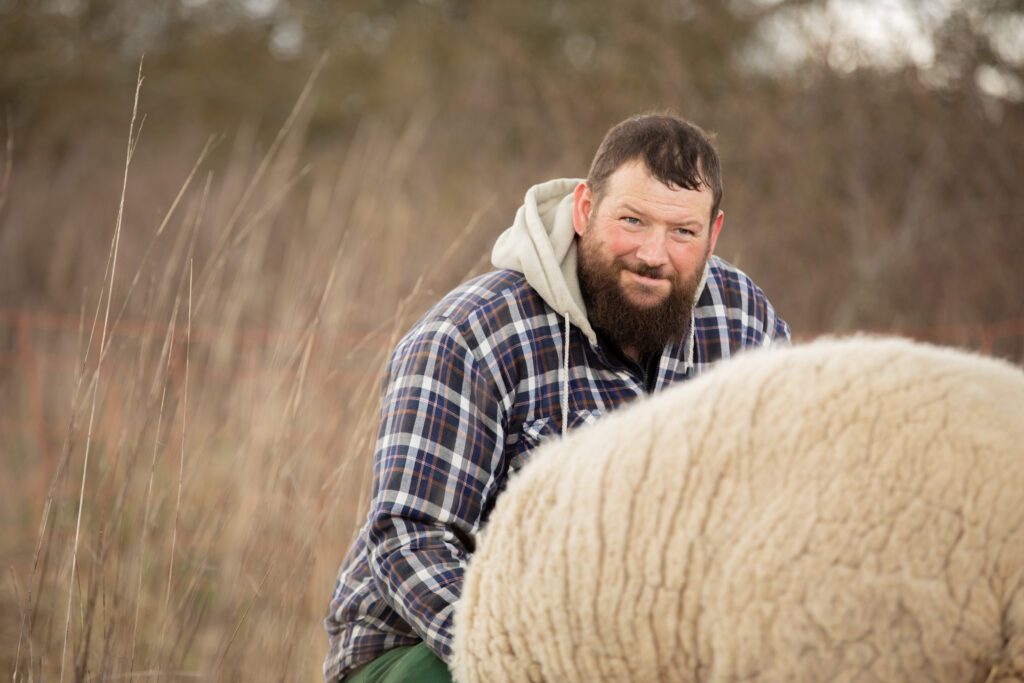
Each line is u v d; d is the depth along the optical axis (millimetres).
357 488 6445
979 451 2117
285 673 5203
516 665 2619
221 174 24734
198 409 7094
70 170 22438
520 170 17734
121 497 4973
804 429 2252
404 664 3549
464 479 3705
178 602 5551
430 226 13953
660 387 4117
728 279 4434
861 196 15828
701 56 19438
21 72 29750
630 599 2357
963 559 2070
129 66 31484
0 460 10094
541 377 3914
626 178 3758
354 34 31000
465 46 25297
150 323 5582
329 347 6645
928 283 14992
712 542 2268
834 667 2121
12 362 11812
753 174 17078
